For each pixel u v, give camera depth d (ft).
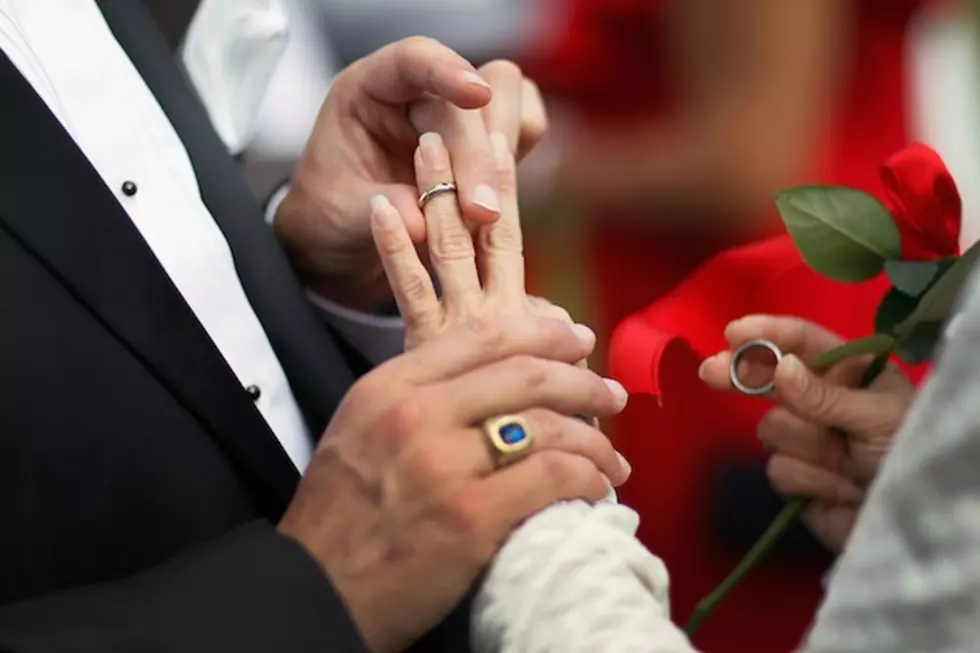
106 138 2.70
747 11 3.21
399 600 2.54
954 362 2.16
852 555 2.24
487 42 3.60
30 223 2.56
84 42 2.73
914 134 3.35
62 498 2.52
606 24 3.32
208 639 2.44
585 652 2.39
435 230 2.76
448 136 2.81
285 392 2.81
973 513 2.13
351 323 3.13
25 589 2.50
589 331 2.71
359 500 2.58
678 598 3.27
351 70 3.03
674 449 3.22
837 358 2.81
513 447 2.55
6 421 2.49
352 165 3.02
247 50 3.21
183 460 2.61
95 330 2.57
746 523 3.23
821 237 2.81
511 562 2.49
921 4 3.28
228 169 2.92
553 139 3.40
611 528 2.52
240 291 2.81
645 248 3.38
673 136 3.32
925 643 2.16
